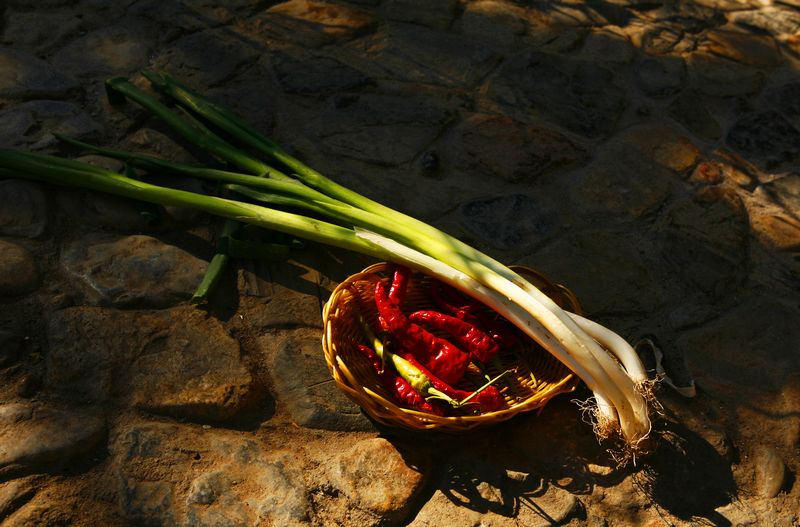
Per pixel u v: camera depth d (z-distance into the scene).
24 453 1.41
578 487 1.45
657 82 1.92
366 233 1.55
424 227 1.55
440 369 1.49
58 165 1.61
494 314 1.55
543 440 1.49
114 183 1.60
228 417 1.48
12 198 1.61
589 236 1.70
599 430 1.45
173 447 1.44
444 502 1.44
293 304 1.58
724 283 1.66
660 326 1.61
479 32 1.96
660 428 1.51
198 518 1.40
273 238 1.62
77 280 1.56
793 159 1.83
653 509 1.45
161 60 1.83
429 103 1.83
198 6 1.93
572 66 1.92
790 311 1.64
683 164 1.80
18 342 1.49
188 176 1.68
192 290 1.58
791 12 2.10
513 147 1.79
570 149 1.79
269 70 1.85
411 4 2.00
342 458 1.46
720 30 2.04
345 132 1.77
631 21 2.03
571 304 1.56
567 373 1.49
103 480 1.41
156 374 1.49
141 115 1.75
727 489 1.47
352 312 1.53
